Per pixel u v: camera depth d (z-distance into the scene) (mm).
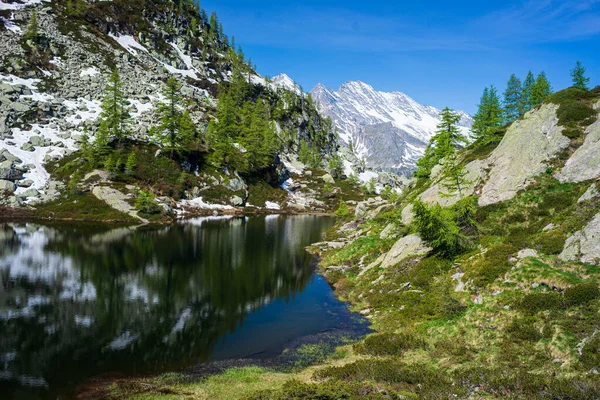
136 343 20688
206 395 14961
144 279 32719
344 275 36000
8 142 78625
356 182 155250
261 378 16609
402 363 16250
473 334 17734
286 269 39250
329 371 16188
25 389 15625
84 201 69500
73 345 20094
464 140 60312
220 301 28500
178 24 180125
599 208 20797
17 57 105875
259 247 50062
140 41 156375
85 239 48469
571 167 29672
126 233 54562
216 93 158375
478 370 14062
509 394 11828
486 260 22250
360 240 44344
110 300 27297
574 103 34406
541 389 11656
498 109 61219
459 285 22375
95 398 14922
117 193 72312
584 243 18688
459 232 29391
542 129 34594
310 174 139875
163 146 96062
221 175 99250
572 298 16047
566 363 13289
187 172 93875
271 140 128125
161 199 77250
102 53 132625
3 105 86812
